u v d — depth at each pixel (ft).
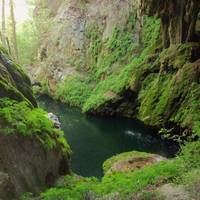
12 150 30.14
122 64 103.09
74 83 113.60
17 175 29.50
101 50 114.11
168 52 77.46
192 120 61.52
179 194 24.84
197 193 24.38
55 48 131.75
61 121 85.87
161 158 46.47
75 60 122.62
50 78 127.95
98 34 117.50
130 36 104.78
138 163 44.78
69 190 30.22
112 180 32.96
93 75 113.70
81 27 124.67
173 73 75.00
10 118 31.14
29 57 147.13
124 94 86.63
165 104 71.20
